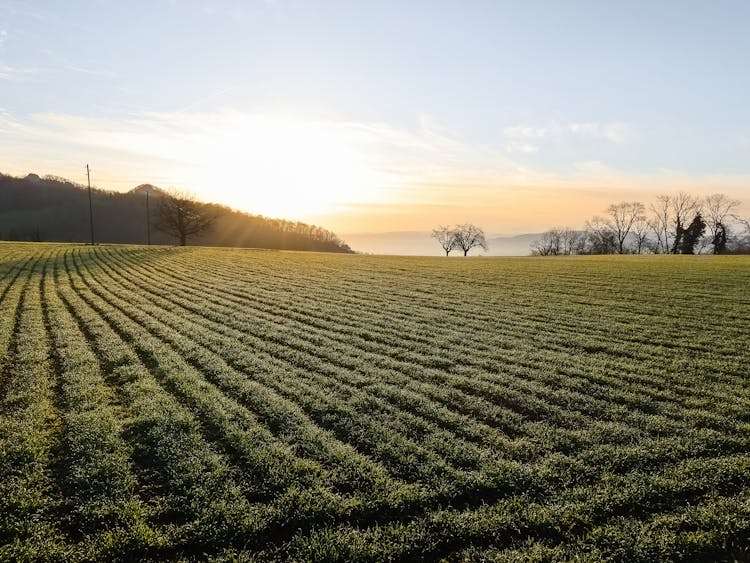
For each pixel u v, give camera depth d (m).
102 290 30.23
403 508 7.62
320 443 9.65
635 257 68.81
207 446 9.29
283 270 43.78
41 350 15.91
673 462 9.12
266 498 7.84
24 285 31.20
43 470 8.42
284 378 13.56
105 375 13.64
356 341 18.16
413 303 26.77
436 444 9.72
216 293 30.02
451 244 152.62
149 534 6.76
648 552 6.61
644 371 14.73
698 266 46.84
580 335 19.31
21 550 6.43
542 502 7.80
